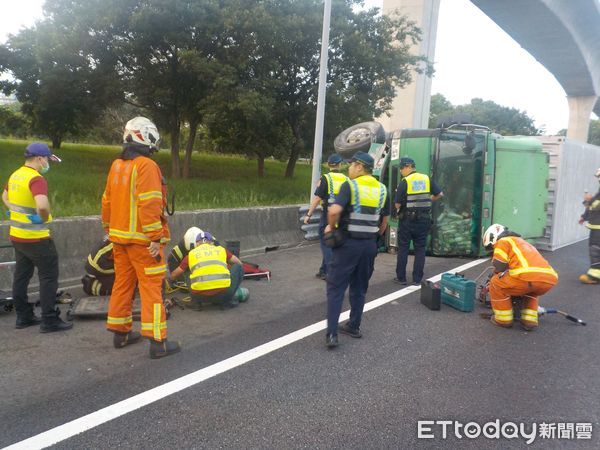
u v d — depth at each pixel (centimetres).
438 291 588
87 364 417
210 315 558
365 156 468
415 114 2639
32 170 468
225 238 882
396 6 2592
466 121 904
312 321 542
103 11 1535
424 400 367
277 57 1669
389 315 568
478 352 463
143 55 1630
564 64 4453
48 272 481
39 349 447
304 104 1769
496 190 925
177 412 340
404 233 700
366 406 356
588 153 1176
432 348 470
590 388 394
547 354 462
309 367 419
